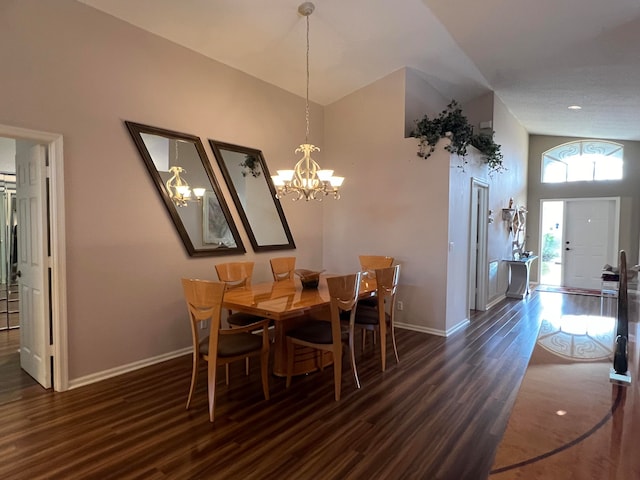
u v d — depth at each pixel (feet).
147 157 11.82
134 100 11.55
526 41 13.34
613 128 22.72
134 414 8.91
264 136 15.89
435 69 16.30
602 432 3.85
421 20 12.48
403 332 15.72
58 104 9.91
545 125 24.91
